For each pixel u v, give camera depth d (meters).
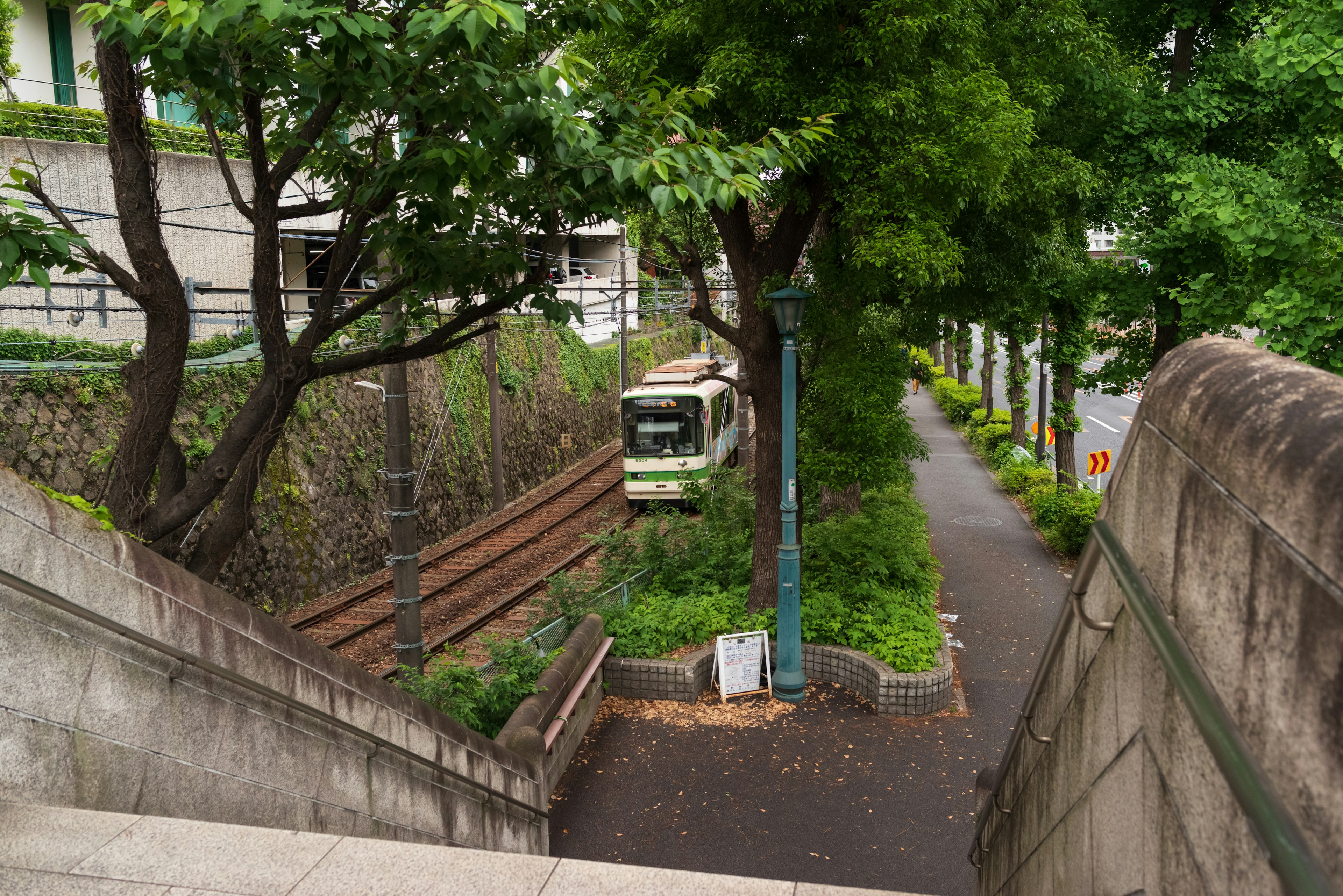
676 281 50.22
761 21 9.91
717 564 14.15
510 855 3.30
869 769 9.16
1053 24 11.57
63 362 13.02
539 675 9.34
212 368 15.12
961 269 12.77
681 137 6.46
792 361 10.73
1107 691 2.14
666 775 9.15
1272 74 6.76
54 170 15.33
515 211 6.12
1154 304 13.58
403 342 6.56
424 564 19.25
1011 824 3.45
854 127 9.94
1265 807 1.15
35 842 3.07
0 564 3.06
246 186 18.77
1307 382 1.39
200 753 3.78
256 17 4.27
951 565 17.36
